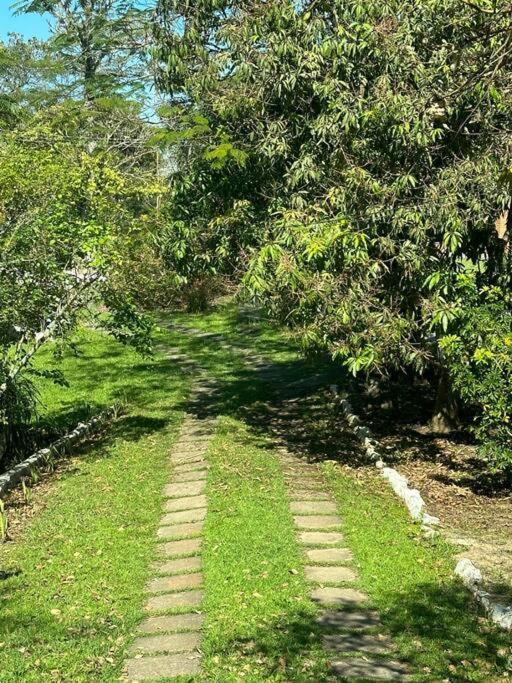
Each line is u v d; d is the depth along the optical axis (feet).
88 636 21.52
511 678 19.13
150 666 19.95
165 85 40.55
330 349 32.65
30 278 37.73
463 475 37.09
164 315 90.84
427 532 28.73
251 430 45.88
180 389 58.23
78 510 32.45
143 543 28.45
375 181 31.07
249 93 35.45
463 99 31.99
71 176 39.60
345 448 41.55
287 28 34.63
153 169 56.24
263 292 32.19
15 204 38.27
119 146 65.77
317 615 22.41
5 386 38.34
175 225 39.17
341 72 33.04
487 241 36.52
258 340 76.43
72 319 39.88
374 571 25.26
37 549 28.22
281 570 25.29
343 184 32.40
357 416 47.47
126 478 36.83
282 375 62.39
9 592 24.58
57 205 38.14
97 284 39.96
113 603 23.63
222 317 88.33
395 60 31.78
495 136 32.22
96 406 53.47
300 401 53.62
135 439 44.75
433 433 44.70
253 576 24.91
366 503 32.12
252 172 37.42
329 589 24.14
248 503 31.96
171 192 39.91
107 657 20.39
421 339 34.73
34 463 39.24
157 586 24.88
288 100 34.88
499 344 29.45
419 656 20.04
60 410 52.16
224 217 36.81
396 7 32.76
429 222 31.24
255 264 31.12
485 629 21.58
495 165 31.27
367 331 31.42
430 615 22.31
